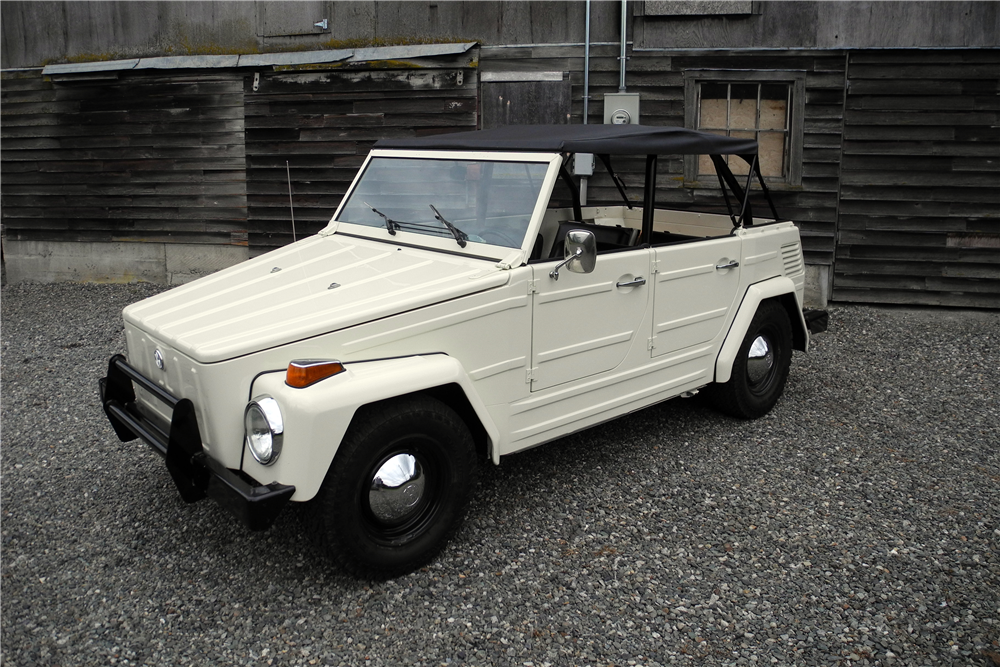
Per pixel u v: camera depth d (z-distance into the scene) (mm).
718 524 3668
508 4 8125
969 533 3584
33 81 9648
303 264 3889
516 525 3660
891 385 5730
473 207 3766
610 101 7629
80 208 9852
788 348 5133
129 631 2896
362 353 3084
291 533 3580
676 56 7863
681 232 5324
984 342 6848
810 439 4699
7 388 5629
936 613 2998
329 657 2754
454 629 2910
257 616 2984
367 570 3113
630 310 3994
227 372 2883
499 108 8312
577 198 4039
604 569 3297
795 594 3121
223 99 9094
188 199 9484
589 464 4328
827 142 7801
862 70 7641
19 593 3125
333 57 8539
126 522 3686
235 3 8836
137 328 3416
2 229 10156
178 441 2971
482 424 3322
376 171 4367
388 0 8398
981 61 7469
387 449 3035
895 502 3889
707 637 2865
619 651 2789
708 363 4582
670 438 4707
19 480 4125
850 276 8062
